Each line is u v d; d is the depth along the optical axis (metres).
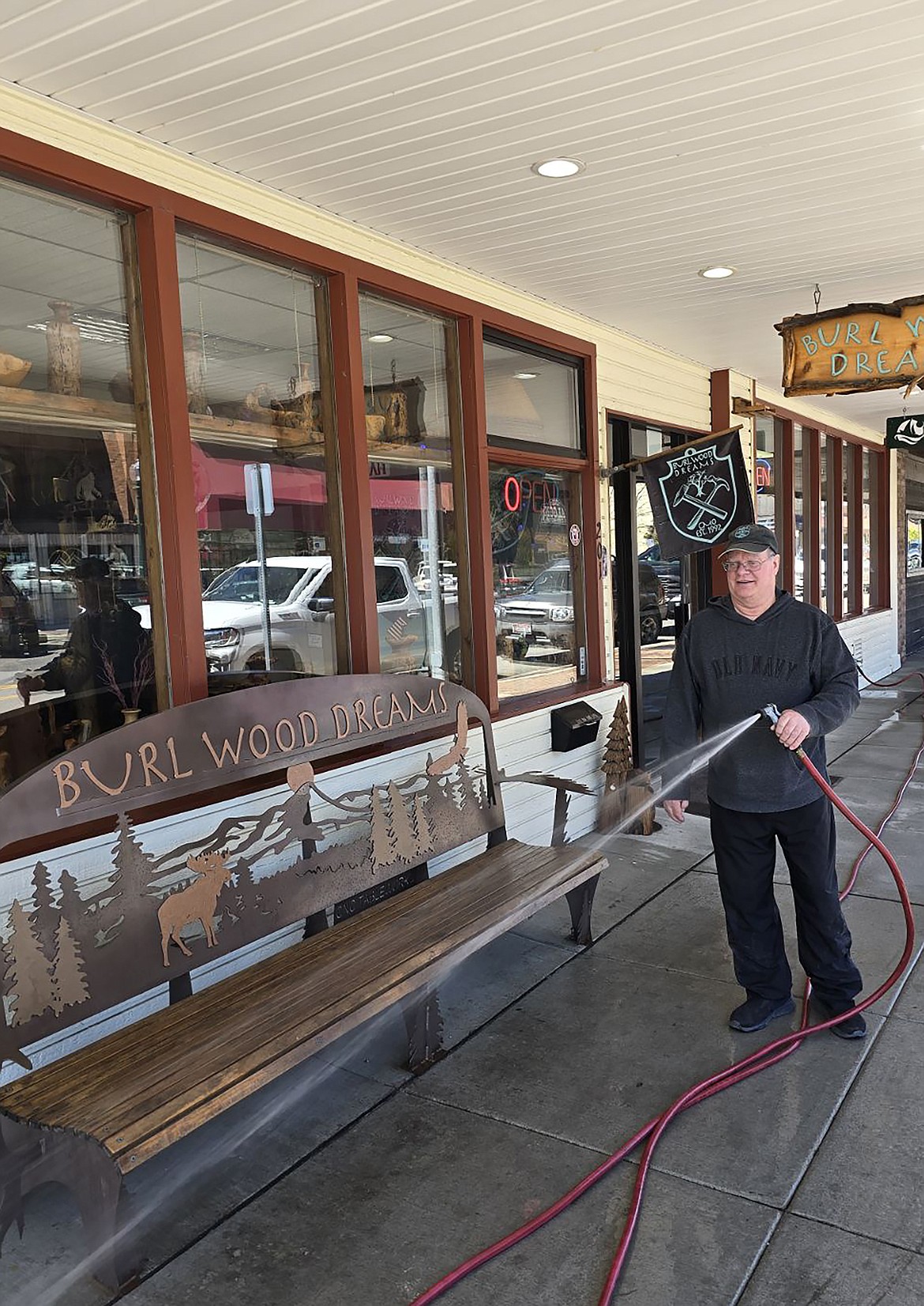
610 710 5.84
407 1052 3.23
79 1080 2.32
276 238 3.69
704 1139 2.69
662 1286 2.16
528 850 3.96
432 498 4.66
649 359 6.68
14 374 2.98
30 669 3.07
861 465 11.56
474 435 4.81
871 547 12.59
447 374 4.81
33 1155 2.27
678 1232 2.34
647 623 6.96
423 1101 2.93
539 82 2.92
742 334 6.37
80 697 3.20
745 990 3.58
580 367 5.86
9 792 2.40
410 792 3.67
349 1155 2.68
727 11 2.57
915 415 10.05
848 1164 2.56
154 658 3.36
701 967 3.79
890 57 2.84
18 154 2.84
